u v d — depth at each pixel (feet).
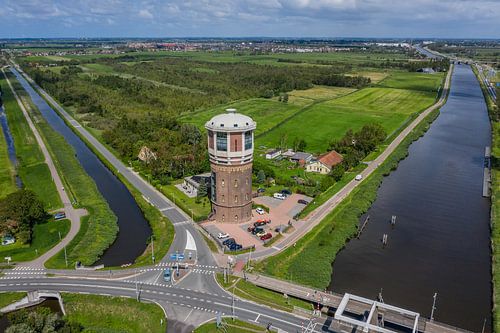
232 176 419.33
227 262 362.53
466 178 608.60
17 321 269.23
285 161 643.45
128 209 494.59
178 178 577.84
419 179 603.26
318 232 420.77
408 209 499.10
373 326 249.55
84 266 358.64
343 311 270.67
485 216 483.51
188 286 328.90
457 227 455.63
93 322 299.38
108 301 309.42
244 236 408.67
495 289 336.90
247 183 431.02
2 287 326.65
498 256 385.70
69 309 305.32
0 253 384.88
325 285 338.75
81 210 477.36
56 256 376.48
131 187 548.31
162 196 515.91
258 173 548.31
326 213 462.60
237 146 408.26
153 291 322.75
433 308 300.20
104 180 592.19
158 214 462.19
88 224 440.86
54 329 270.26
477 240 428.15
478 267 379.55
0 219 408.67
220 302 310.24
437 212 492.13
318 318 294.05
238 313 298.35
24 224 418.31
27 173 602.03
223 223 436.76
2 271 350.23
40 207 444.55
